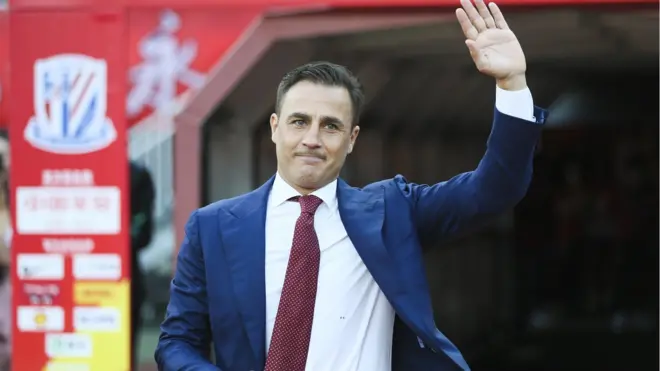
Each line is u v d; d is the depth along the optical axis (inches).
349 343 401.4
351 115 413.1
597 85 1717.5
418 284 404.2
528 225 1791.3
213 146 884.0
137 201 836.6
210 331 422.3
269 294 403.5
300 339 398.6
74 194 825.5
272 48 870.4
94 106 826.2
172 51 828.0
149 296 843.4
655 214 1784.0
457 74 1200.2
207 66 828.6
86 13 827.4
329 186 415.8
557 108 1770.4
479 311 1514.5
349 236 406.3
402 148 1288.1
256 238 408.5
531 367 1393.9
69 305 826.2
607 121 1765.5
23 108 828.0
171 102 831.1
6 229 877.2
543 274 1788.9
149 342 845.2
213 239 410.9
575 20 863.1
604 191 1798.7
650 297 1774.1
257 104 918.4
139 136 832.3
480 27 400.2
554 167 1804.9
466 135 1513.3
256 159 949.8
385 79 1088.8
